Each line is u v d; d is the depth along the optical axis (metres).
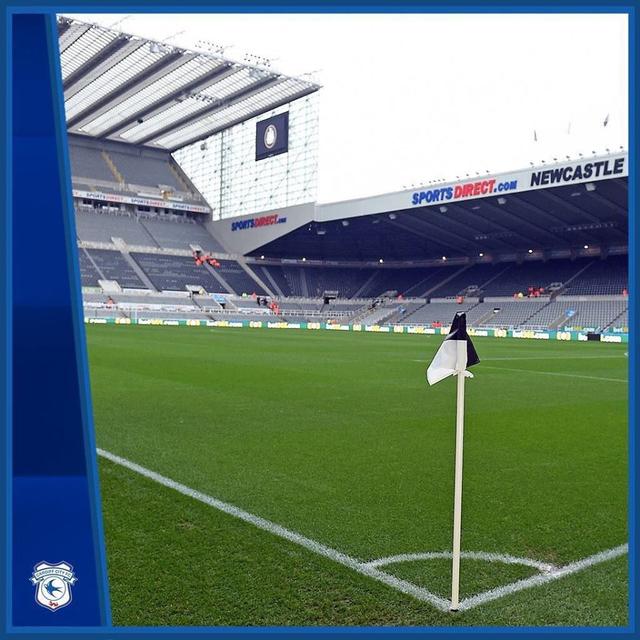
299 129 51.22
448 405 9.46
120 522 4.16
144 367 14.05
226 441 6.68
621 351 24.23
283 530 4.07
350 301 56.72
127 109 48.53
